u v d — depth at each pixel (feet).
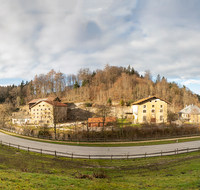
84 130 183.62
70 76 502.38
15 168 73.10
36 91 442.50
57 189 47.09
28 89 454.81
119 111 267.80
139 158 100.01
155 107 225.15
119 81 400.26
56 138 169.07
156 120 223.10
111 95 348.59
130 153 112.78
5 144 140.05
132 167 83.56
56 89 439.63
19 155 103.19
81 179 61.46
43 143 148.87
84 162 91.50
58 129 195.31
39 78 442.50
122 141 156.97
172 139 164.55
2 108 292.20
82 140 159.63
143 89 353.92
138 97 336.08
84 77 447.01
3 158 89.97
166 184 55.72
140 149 124.98
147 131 178.60
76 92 406.41
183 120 238.27
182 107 345.72
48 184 50.57
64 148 128.98
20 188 43.24
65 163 88.48
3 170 63.46
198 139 164.14
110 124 203.31
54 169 76.33
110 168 81.71
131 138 164.66
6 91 496.23
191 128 193.36
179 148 127.03
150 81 434.71
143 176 69.62
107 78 447.83
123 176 69.62
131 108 272.51
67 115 298.15
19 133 203.62
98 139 162.40
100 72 479.82
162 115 225.56
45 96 427.33
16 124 258.57
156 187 53.01
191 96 406.00
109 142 152.87
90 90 395.96
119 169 80.33
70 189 48.70
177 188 50.88
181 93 411.95
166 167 81.92
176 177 63.93
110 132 174.81
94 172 74.43
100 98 349.20
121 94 347.15
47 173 69.72
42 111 254.47
